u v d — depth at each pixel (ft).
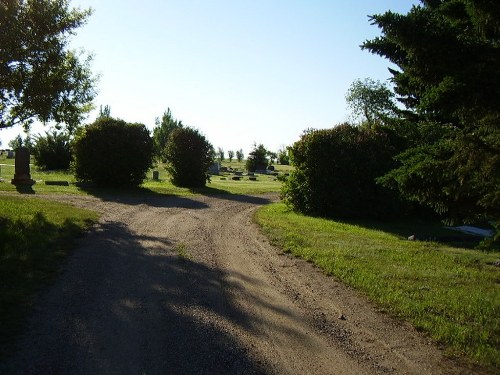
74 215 42.37
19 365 13.78
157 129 214.28
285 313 19.72
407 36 18.60
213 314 19.11
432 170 20.93
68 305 19.22
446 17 21.17
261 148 214.28
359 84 141.59
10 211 40.47
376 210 56.34
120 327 17.15
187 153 95.14
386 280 25.21
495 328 18.51
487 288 24.54
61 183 79.77
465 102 18.80
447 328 18.08
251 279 25.14
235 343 16.22
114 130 79.61
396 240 39.93
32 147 128.88
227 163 318.04
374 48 21.83
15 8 43.80
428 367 14.99
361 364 15.07
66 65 54.75
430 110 20.13
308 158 57.93
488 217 22.58
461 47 18.63
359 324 18.71
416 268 28.43
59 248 29.35
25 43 45.57
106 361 14.33
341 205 56.29
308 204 57.98
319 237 38.83
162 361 14.49
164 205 59.93
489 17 18.24
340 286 24.22
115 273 24.67
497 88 17.92
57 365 13.89
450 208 22.77
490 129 20.02
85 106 62.03
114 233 36.73
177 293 21.74
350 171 56.70
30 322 17.12
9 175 101.24
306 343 16.58
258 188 109.29
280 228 43.16
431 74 20.02
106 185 80.69
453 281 25.63
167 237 36.58
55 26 47.32
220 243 35.24
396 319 19.36
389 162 56.08
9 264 24.16
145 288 22.26
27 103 47.83
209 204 65.16
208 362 14.60
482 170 19.38
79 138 78.74
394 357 15.69
